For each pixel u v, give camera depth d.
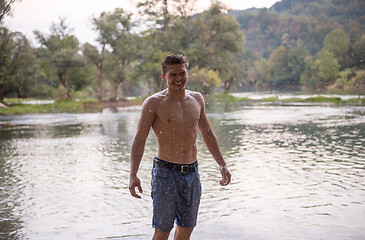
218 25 55.38
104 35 52.22
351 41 89.00
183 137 2.84
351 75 72.75
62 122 22.00
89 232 3.88
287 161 7.47
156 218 2.86
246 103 35.59
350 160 7.36
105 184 6.10
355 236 3.49
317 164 7.06
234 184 5.71
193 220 2.92
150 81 56.31
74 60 53.00
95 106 43.09
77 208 4.79
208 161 7.70
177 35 54.91
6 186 6.17
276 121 17.00
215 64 54.84
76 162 8.34
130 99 54.38
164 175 2.84
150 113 2.85
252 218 4.12
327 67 79.12
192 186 2.88
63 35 58.66
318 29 136.12
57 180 6.54
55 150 10.45
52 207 4.86
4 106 39.59
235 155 8.38
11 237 3.80
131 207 4.76
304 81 88.25
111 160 8.45
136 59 53.56
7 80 45.34
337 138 10.69
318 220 3.98
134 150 2.88
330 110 23.30
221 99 41.75
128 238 3.68
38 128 18.55
